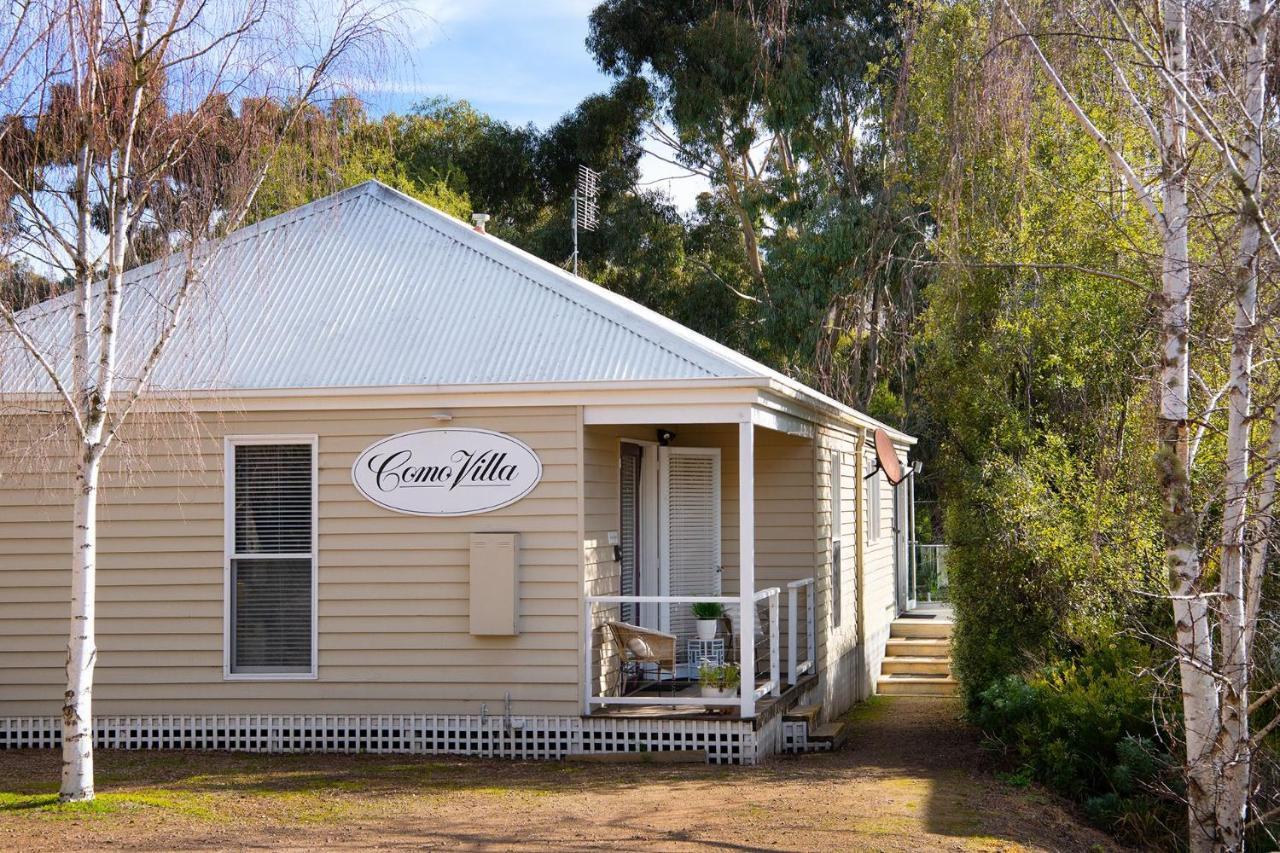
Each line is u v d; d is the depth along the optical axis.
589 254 36.03
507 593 12.16
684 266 35.84
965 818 10.02
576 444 12.30
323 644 12.52
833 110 30.69
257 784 10.95
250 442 12.69
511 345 12.91
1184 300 9.37
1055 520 14.28
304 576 12.65
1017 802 11.05
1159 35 9.62
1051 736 12.15
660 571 15.31
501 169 38.81
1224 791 9.09
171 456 12.70
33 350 9.64
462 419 12.47
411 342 13.07
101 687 12.69
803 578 16.00
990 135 10.62
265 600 12.66
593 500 12.69
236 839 8.86
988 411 15.82
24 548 12.79
